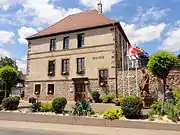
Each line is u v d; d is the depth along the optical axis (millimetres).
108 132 10375
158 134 9680
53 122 12820
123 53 26984
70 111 14094
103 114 12352
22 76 45281
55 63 28359
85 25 27875
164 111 11750
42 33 30531
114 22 25328
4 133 9977
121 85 23766
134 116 11773
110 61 24828
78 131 10664
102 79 24969
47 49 29391
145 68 22344
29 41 31094
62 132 10445
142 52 26094
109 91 24219
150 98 16484
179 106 11766
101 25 25859
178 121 10883
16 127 11812
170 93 13570
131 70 23469
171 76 20875
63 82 27328
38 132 10398
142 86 18875
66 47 28312
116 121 11430
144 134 9773
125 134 9930
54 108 13938
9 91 23578
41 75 29094
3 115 14242
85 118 12133
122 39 28703
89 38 26641
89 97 25172
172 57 14375
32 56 30391
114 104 20188
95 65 25641
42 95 28438
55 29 30266
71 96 26328
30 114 13555
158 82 21297
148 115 12000
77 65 26875
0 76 19016
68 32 28109
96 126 11727
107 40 25469
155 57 14508
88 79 25656
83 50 26734
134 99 11992
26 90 29828
